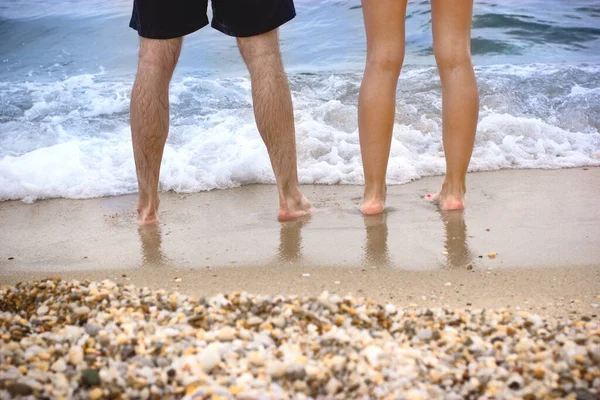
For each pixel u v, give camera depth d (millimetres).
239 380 1707
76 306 2160
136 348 1869
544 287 2432
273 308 2082
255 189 3830
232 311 2104
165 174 3951
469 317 2090
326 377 1716
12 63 6672
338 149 4242
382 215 3279
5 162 4047
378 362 1779
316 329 1968
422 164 4031
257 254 2824
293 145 3242
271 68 3131
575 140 4441
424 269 2623
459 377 1732
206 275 2615
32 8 8148
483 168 4055
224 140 4332
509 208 3334
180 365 1782
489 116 4625
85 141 4516
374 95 3219
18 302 2268
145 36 3080
